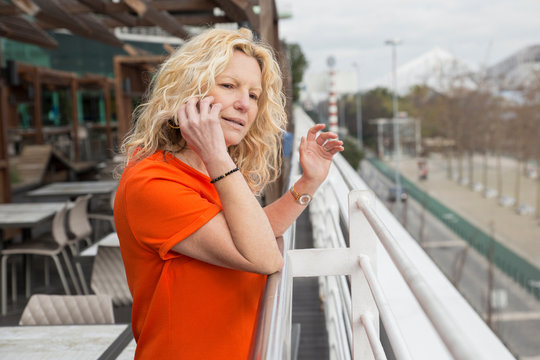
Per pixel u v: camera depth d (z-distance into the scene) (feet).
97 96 85.97
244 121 3.60
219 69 3.42
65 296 7.70
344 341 6.56
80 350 6.00
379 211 5.26
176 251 3.27
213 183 3.16
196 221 3.10
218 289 3.32
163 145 3.62
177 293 3.28
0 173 25.13
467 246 152.35
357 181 5.57
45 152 44.62
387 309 3.11
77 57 77.92
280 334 2.45
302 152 4.37
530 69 203.62
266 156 4.38
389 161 314.35
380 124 322.96
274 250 3.19
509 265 137.08
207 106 3.23
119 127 45.52
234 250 3.11
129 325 6.72
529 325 102.06
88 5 19.83
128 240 3.34
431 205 206.49
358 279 4.13
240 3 16.63
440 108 244.42
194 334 3.31
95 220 23.85
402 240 4.15
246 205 3.12
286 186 7.89
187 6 20.85
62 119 73.46
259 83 3.67
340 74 101.81
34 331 6.57
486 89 217.97
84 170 51.70
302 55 118.83
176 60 3.51
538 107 196.44
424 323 3.47
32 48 67.15
